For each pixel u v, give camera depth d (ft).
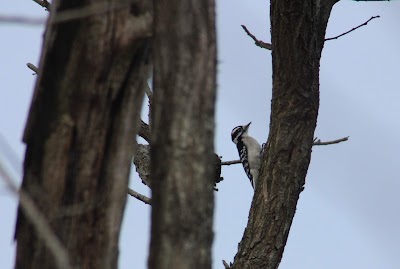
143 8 24.48
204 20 22.62
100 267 23.93
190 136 22.18
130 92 24.63
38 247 23.65
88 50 24.27
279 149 43.70
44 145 24.40
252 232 43.29
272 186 43.52
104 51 24.26
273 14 43.37
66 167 24.27
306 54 43.19
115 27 24.26
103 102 24.41
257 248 42.83
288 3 42.47
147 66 24.98
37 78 24.70
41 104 24.53
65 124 24.31
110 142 24.49
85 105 24.35
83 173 24.26
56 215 23.84
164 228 21.89
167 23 22.52
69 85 24.36
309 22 42.86
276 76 44.14
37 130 24.53
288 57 43.27
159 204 22.09
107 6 24.11
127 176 24.71
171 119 22.24
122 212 24.59
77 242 23.80
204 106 22.39
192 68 22.38
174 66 22.36
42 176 24.30
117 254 24.40
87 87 24.32
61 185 24.21
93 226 24.07
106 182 24.39
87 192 24.20
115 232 24.32
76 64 24.32
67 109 24.36
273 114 44.39
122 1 24.27
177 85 22.30
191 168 22.07
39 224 17.12
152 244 22.08
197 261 21.74
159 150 22.30
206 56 22.53
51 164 24.31
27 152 24.63
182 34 22.41
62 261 16.87
